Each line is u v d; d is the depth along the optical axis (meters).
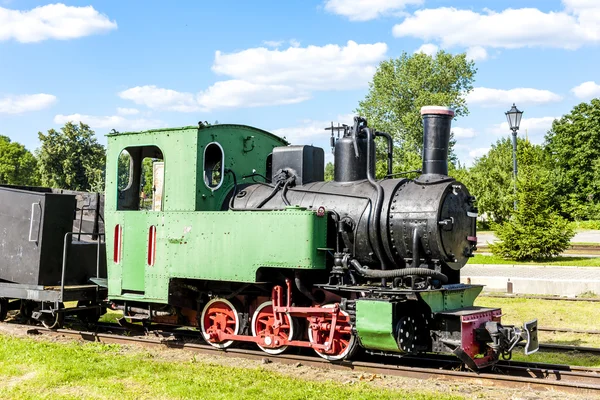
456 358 8.07
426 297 6.90
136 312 9.12
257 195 8.51
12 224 10.45
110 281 9.13
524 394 6.24
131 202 9.53
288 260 7.44
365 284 7.66
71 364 7.33
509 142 51.09
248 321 8.30
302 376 7.03
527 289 14.68
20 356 7.82
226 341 8.36
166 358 7.95
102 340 9.14
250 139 9.36
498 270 17.83
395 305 6.87
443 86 46.91
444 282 7.48
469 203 7.87
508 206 41.75
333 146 8.41
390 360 7.92
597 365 8.02
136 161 9.59
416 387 6.53
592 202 52.31
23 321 10.87
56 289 9.81
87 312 10.85
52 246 10.12
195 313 8.93
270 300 8.16
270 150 9.84
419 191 7.48
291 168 8.58
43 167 43.25
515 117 20.23
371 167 8.00
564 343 9.62
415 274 6.99
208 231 8.16
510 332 7.02
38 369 7.19
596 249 24.78
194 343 8.93
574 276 15.98
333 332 7.38
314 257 7.35
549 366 7.39
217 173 8.87
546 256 20.36
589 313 11.95
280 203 8.18
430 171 7.77
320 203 7.97
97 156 43.81
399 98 46.62
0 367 7.29
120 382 6.66
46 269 10.07
